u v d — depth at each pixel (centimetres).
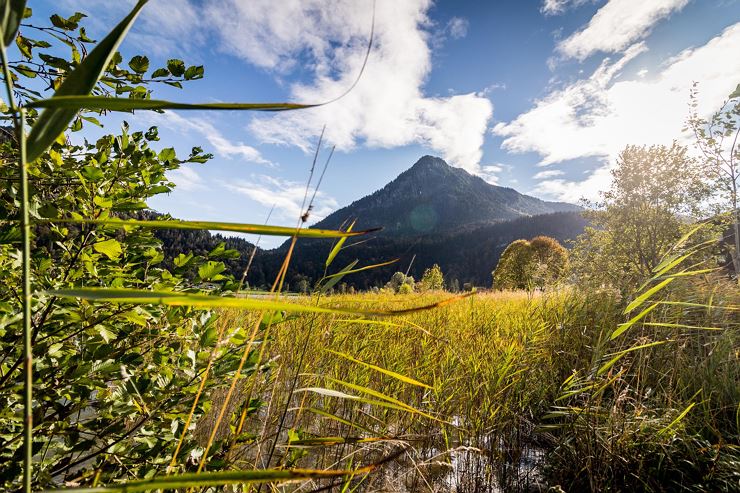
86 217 144
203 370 153
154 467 144
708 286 393
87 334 146
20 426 135
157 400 147
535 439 320
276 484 158
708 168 845
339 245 159
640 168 917
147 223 52
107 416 143
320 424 298
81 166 148
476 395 301
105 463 127
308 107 48
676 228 869
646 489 223
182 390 151
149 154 171
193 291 160
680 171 878
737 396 255
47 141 44
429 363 335
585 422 252
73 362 140
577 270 988
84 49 156
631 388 278
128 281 153
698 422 248
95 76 43
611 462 240
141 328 161
